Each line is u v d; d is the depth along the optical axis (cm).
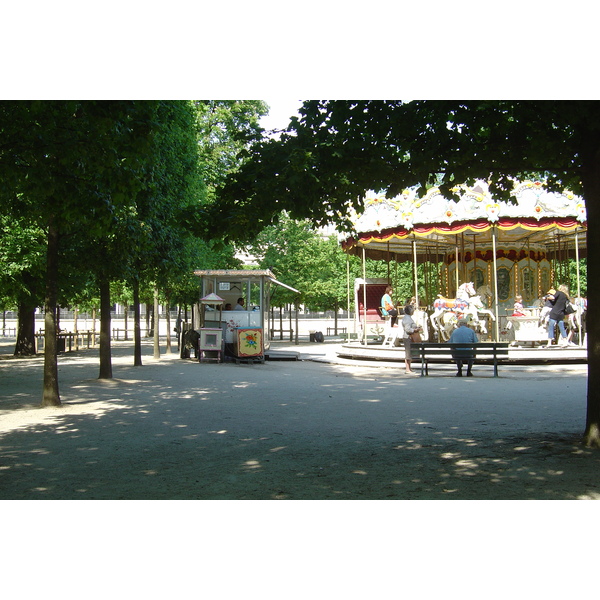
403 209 2328
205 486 630
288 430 944
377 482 638
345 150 786
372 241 2836
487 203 2216
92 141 846
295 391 1448
